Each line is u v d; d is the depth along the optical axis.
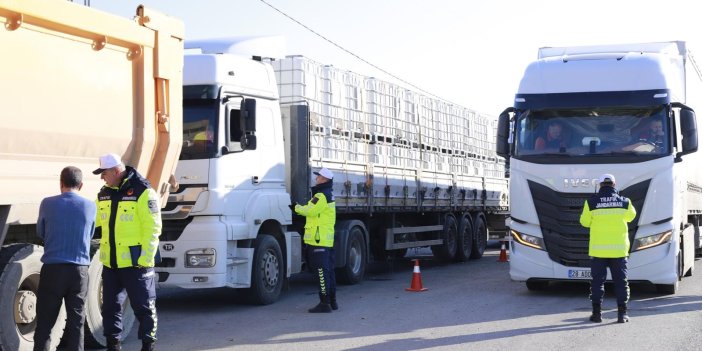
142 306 7.41
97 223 7.54
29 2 6.97
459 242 19.78
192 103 11.06
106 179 7.36
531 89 12.55
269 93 12.08
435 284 14.48
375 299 12.32
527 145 12.39
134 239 7.32
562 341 8.63
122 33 8.19
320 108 13.31
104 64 8.09
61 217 6.85
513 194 12.44
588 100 12.27
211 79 11.02
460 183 19.73
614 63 12.41
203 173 10.86
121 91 8.34
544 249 12.16
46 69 7.31
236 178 11.21
